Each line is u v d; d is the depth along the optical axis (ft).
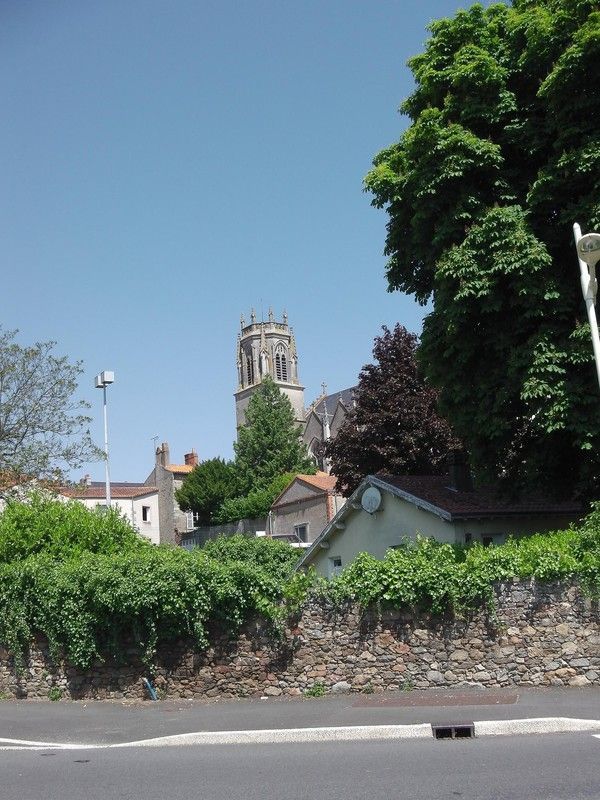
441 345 70.33
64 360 123.85
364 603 51.80
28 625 60.90
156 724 45.85
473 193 66.44
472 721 39.14
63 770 34.83
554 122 65.26
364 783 28.58
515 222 63.46
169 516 281.13
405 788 27.43
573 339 61.87
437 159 67.72
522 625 49.67
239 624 54.39
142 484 334.44
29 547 69.46
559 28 64.95
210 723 44.60
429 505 80.48
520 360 62.59
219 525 230.27
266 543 116.47
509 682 49.37
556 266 65.41
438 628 50.80
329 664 52.37
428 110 68.23
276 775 31.01
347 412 134.82
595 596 48.75
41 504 74.79
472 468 72.33
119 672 57.11
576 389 60.80
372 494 87.86
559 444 66.54
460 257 64.23
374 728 39.37
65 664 59.31
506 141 68.59
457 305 64.95
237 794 27.94
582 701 43.55
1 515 73.61
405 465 123.95
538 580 49.85
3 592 62.03
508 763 30.76
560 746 33.88
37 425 120.98
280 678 53.21
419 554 53.26
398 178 73.00
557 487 69.77
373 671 51.47
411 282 78.74
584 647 48.67
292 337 417.90
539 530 83.05
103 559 59.72
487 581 50.21
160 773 32.78
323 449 134.72
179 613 54.75
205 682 54.80
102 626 57.67
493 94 68.49
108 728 45.85
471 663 50.06
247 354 416.46
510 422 66.69
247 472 256.93
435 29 72.49
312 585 53.36
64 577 59.57
